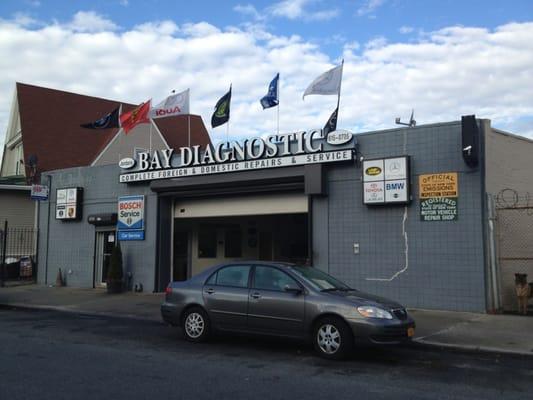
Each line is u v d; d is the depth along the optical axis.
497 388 7.10
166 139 36.31
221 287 9.95
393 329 8.44
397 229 14.18
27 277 23.47
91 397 6.39
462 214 13.34
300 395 6.62
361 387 7.04
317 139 15.38
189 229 21.44
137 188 19.61
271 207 16.98
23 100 32.50
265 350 9.42
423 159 13.89
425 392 6.85
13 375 7.44
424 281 13.73
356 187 14.83
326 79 15.66
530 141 15.32
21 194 26.77
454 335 10.38
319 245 15.27
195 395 6.55
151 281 18.91
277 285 9.45
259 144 16.31
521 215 14.29
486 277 13.02
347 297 8.88
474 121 12.93
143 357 8.77
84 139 33.31
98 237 20.94
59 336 10.84
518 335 10.35
